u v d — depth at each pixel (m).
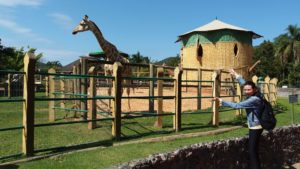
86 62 11.52
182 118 12.86
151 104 12.86
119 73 9.13
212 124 11.98
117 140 9.07
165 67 13.52
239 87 13.84
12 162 6.78
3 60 37.34
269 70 66.81
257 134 7.84
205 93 23.89
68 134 9.48
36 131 9.56
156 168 5.62
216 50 27.34
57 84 14.29
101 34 14.93
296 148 9.66
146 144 8.81
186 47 29.09
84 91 11.48
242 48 27.66
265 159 8.71
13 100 7.05
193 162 6.51
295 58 65.62
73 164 6.93
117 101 9.12
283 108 18.94
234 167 7.65
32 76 7.30
